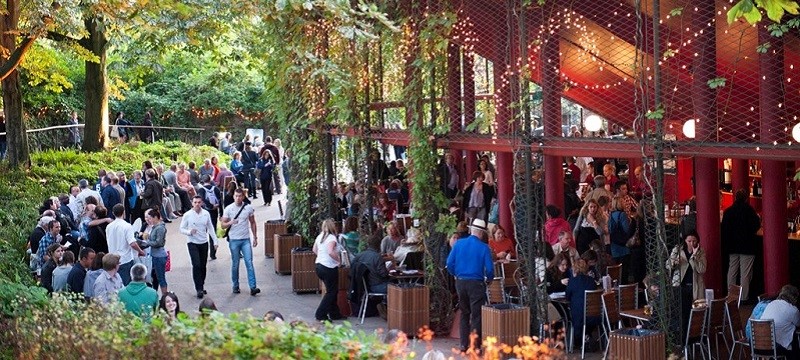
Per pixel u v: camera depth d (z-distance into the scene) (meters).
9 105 34.09
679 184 23.88
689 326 14.51
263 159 35.78
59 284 16.25
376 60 21.11
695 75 16.34
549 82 18.89
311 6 16.80
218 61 35.78
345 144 24.73
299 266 21.05
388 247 20.25
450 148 18.77
